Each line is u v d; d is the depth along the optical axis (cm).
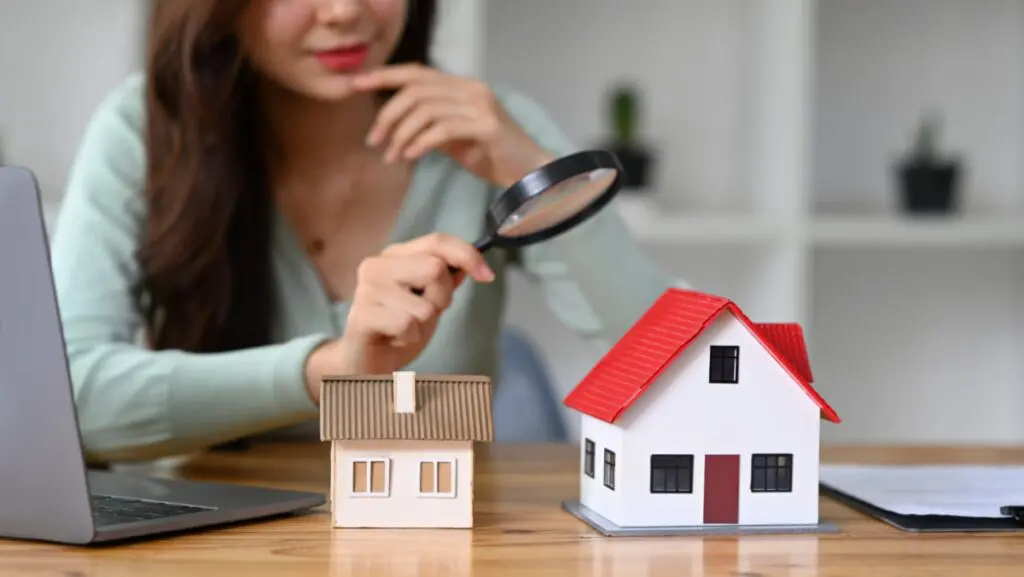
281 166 160
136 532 85
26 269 80
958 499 100
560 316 164
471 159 146
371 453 91
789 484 92
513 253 167
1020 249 296
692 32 284
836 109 286
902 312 296
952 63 288
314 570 78
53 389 82
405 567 79
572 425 287
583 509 98
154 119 149
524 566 79
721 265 288
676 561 81
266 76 151
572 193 99
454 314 161
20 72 267
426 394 93
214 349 151
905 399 296
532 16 280
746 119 284
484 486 113
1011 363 297
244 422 120
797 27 255
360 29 140
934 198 268
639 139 272
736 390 91
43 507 84
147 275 148
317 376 116
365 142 161
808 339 259
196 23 143
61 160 270
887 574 78
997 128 290
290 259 158
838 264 294
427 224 164
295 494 101
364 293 109
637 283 158
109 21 269
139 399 121
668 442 91
